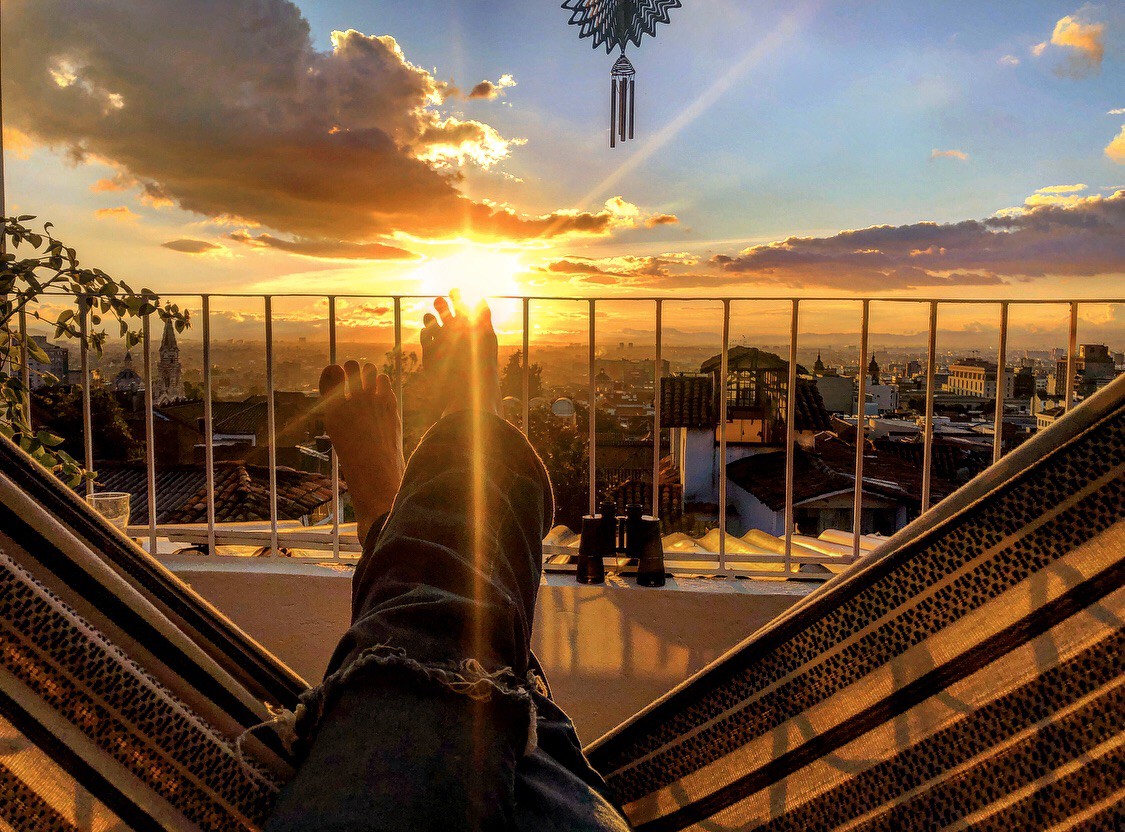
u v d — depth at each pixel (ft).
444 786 1.71
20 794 2.05
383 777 1.68
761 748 2.67
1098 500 2.05
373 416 3.66
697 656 6.45
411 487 2.47
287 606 6.95
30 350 6.98
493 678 1.93
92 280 6.77
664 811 2.90
